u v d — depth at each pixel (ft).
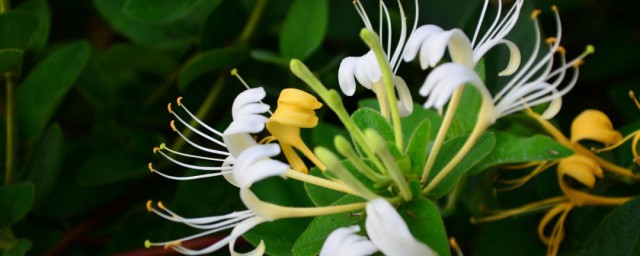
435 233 0.73
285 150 0.79
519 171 0.98
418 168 0.76
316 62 1.12
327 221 0.77
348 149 0.71
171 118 1.16
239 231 0.77
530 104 0.82
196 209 1.02
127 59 1.17
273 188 0.97
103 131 1.14
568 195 0.91
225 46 1.15
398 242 0.68
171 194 1.11
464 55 0.76
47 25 1.12
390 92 0.77
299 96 0.77
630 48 1.15
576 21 1.18
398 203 0.75
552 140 0.83
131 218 1.09
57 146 1.06
